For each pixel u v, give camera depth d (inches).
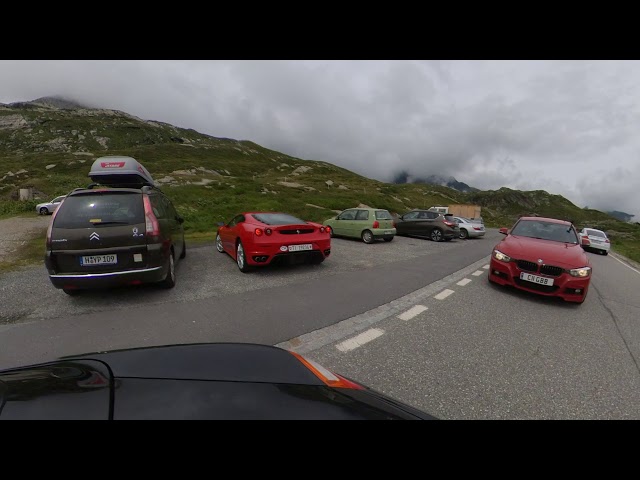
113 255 154.0
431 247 456.1
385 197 2098.9
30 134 4352.9
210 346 57.9
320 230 242.2
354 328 139.5
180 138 5319.9
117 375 45.0
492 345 128.7
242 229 234.5
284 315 151.3
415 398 89.5
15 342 116.6
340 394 50.0
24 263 244.8
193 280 209.2
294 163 4832.7
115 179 287.1
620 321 168.7
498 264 211.5
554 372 108.3
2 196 1596.9
